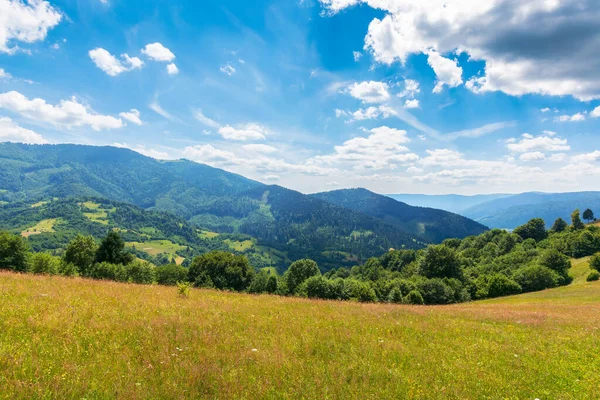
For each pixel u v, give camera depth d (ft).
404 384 24.67
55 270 154.71
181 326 35.01
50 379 19.49
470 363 31.09
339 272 566.77
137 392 19.26
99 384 19.95
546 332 49.39
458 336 43.19
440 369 28.86
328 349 32.01
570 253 351.25
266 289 270.05
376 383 24.48
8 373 19.70
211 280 262.88
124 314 37.42
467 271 356.38
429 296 245.24
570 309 108.06
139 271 193.57
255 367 25.38
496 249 433.07
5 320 29.71
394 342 36.29
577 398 24.61
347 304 72.59
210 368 23.71
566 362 33.17
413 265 392.47
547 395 24.77
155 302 48.11
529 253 360.69
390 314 57.88
